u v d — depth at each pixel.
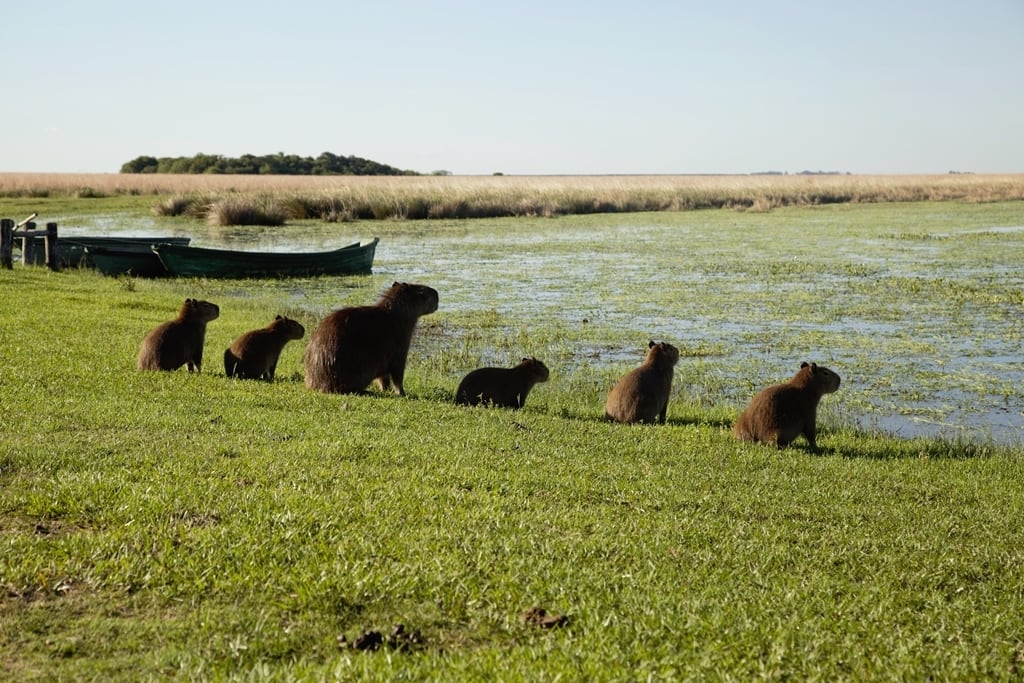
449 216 53.19
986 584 5.59
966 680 4.20
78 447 7.10
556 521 6.12
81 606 4.48
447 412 9.62
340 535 5.49
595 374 14.12
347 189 56.09
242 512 5.81
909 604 5.14
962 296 22.30
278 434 8.04
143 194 69.44
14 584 4.63
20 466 6.54
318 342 10.62
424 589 4.80
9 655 3.99
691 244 36.84
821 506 7.13
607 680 3.87
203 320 11.57
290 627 4.36
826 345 16.66
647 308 20.80
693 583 5.16
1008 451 10.14
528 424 9.39
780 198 68.94
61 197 65.88
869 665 4.25
